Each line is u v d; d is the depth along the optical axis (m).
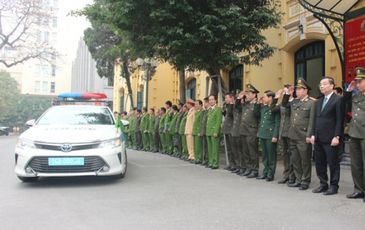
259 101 10.41
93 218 6.39
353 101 7.83
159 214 6.60
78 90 80.69
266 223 6.07
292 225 5.97
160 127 17.17
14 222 6.21
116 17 13.54
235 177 10.33
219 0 13.38
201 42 13.12
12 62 40.16
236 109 11.05
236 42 13.66
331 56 14.57
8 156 16.27
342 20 11.98
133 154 16.97
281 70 17.62
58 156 8.66
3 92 77.06
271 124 9.85
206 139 12.66
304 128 8.66
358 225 5.98
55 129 9.33
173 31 12.69
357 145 7.75
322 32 14.90
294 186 8.98
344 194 8.16
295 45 16.77
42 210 6.90
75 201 7.54
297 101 8.90
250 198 7.76
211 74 14.98
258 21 13.80
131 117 21.12
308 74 16.53
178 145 15.58
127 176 10.34
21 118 89.06
